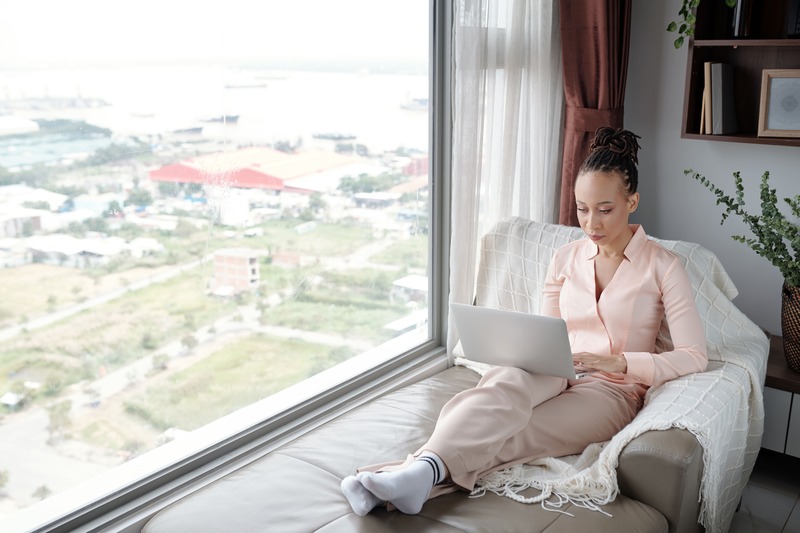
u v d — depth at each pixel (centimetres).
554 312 223
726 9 272
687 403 177
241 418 215
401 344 271
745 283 300
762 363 211
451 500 167
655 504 165
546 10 267
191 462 192
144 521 174
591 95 287
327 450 187
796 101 259
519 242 245
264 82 206
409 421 201
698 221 307
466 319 195
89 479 177
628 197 202
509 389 183
